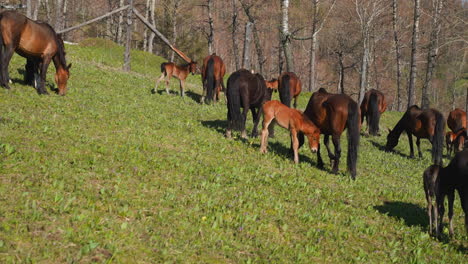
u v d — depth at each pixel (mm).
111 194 6844
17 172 7027
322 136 15773
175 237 5793
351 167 10656
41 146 8711
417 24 29422
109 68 24297
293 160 11891
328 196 9211
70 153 8594
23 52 13484
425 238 7727
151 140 11180
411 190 11258
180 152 10523
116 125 12109
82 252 4828
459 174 7281
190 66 20797
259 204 7758
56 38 14109
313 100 11398
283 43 25234
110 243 5141
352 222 7738
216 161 10414
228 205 7391
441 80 69750
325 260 6094
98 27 61094
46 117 11344
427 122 15508
